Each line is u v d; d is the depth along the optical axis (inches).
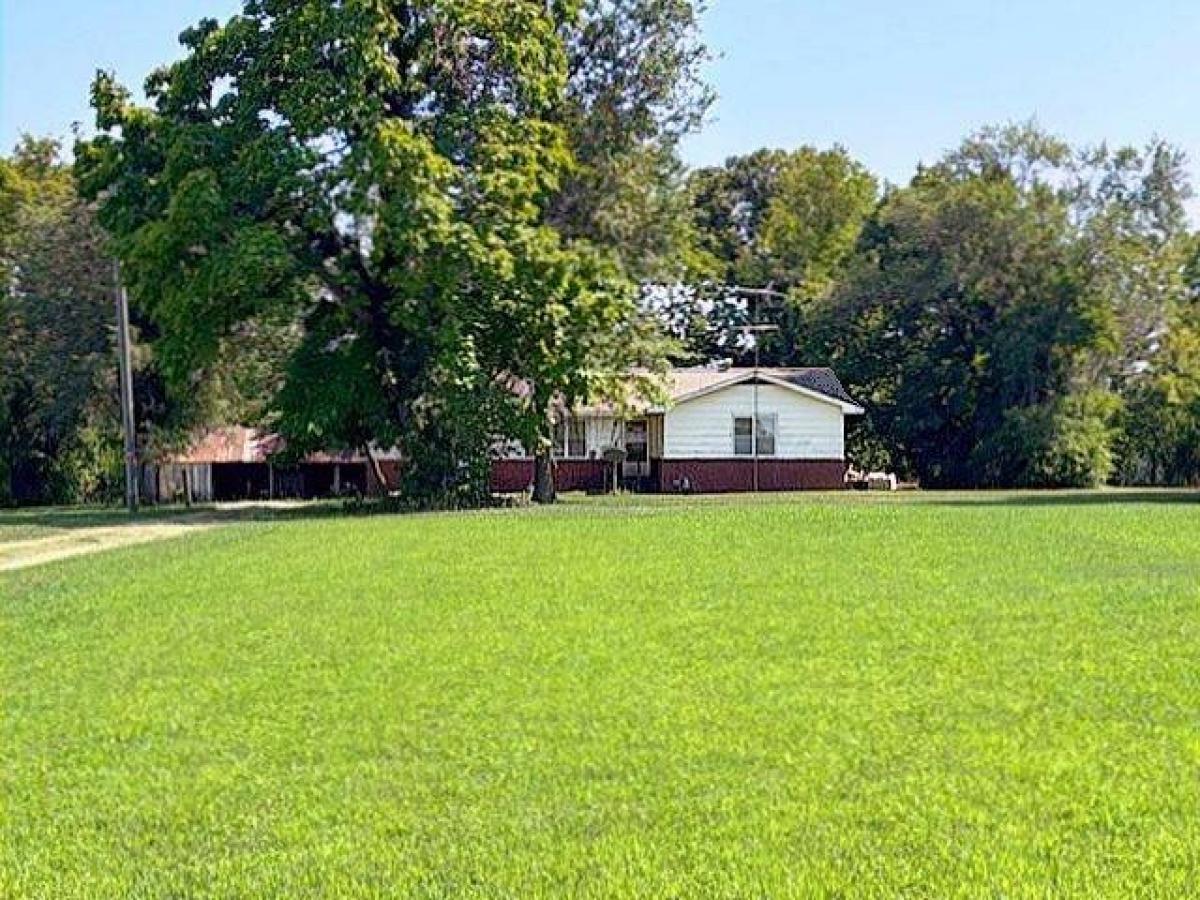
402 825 233.6
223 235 1162.0
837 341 2090.3
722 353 2378.2
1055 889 194.1
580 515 968.3
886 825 225.1
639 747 281.6
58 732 309.0
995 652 373.7
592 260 1226.0
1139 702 310.5
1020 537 707.4
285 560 658.2
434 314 1195.3
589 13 1333.7
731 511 964.6
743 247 2578.7
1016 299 1899.6
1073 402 1820.9
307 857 218.1
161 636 437.7
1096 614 435.5
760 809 236.4
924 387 1967.3
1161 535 714.8
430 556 660.1
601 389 1263.5
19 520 1147.9
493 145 1204.5
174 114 1261.1
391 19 1186.6
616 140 1348.4
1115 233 1882.4
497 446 1272.1
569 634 418.9
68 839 231.1
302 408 1215.6
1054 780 248.7
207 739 298.8
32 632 458.0
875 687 332.2
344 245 1234.6
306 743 292.4
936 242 1963.6
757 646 391.2
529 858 214.8
